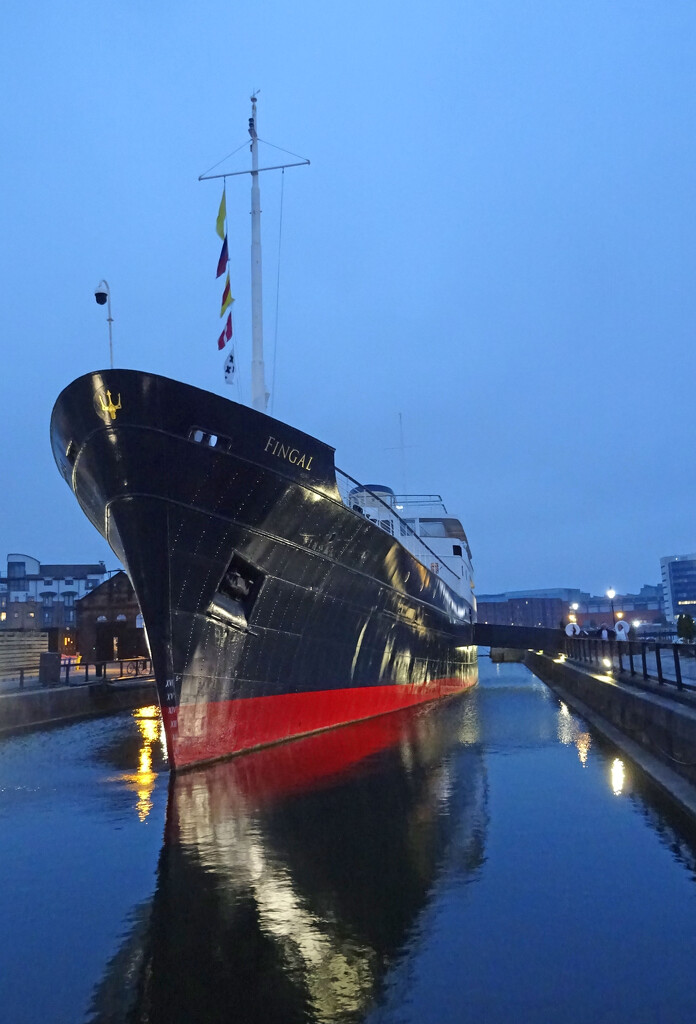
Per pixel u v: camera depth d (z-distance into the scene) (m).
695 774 9.76
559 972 5.20
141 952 5.60
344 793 10.54
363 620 17.33
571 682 27.08
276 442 12.88
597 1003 4.79
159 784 11.42
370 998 4.88
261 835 8.50
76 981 5.18
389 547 16.95
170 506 12.01
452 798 10.19
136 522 12.00
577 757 13.38
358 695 18.12
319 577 14.88
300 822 9.03
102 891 6.84
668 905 6.32
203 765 12.67
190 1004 4.86
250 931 5.92
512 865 7.36
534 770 12.14
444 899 6.52
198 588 12.52
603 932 5.82
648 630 76.00
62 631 44.31
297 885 6.91
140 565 12.16
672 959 5.38
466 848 7.93
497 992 4.94
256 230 16.75
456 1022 4.59
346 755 13.56
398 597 18.88
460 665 30.25
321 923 6.06
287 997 4.92
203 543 12.45
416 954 5.49
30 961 5.49
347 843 8.16
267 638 14.05
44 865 7.61
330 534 14.66
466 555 34.25
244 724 13.76
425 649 23.42
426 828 8.70
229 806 9.88
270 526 13.26
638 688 16.14
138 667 33.66
